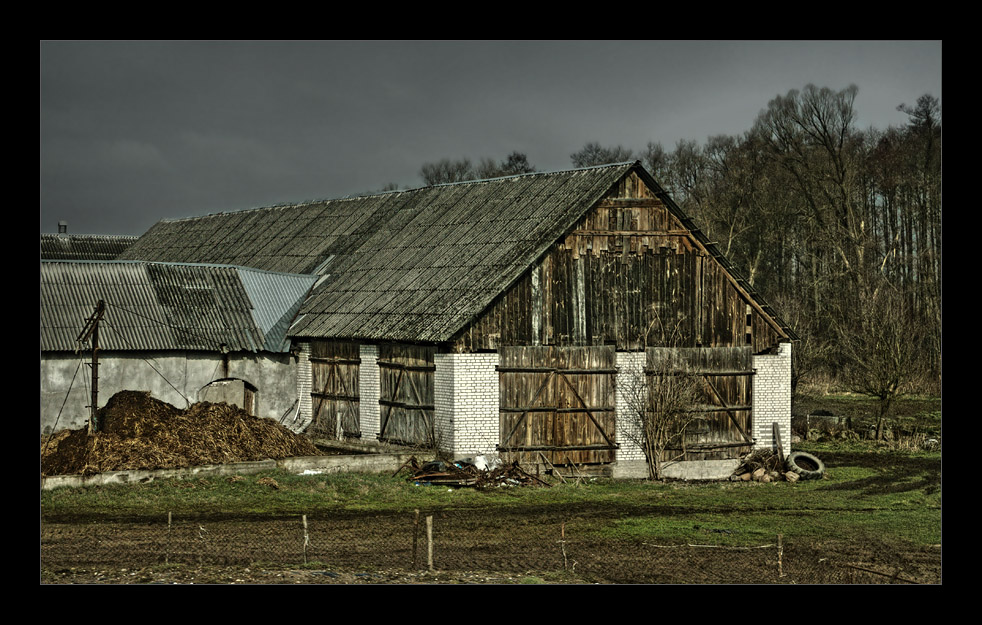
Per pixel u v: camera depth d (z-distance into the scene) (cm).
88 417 3506
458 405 3103
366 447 3494
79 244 6631
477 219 3753
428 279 3569
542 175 3731
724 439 3488
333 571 1833
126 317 3681
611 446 3316
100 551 1950
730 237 6725
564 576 1872
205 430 3042
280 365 3897
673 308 3434
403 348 3356
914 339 5788
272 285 4091
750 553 2158
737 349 3534
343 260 4231
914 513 2705
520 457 3173
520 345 3198
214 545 2044
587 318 3300
